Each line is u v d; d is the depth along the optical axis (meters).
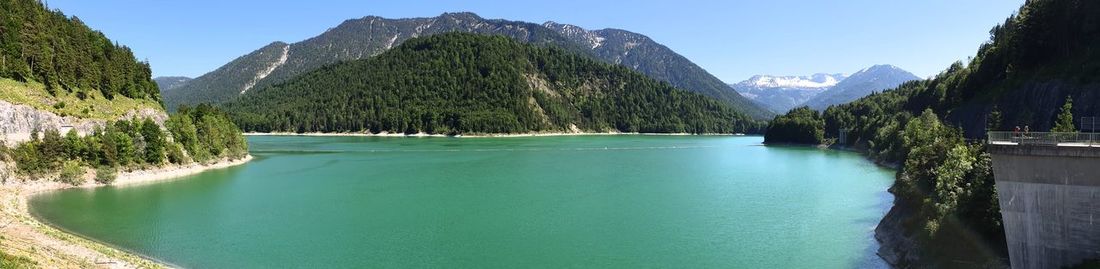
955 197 45.94
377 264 46.59
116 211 67.06
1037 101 97.50
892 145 131.00
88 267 39.81
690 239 54.56
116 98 130.25
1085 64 92.69
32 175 81.19
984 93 121.38
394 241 53.81
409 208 70.19
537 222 62.12
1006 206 35.56
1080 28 102.75
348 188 87.25
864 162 138.12
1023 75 110.00
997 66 127.25
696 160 145.00
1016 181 35.03
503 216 65.31
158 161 102.12
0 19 111.56
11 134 87.19
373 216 65.19
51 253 41.38
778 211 67.75
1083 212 32.97
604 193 82.44
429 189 86.50
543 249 51.31
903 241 48.03
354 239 54.41
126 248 49.81
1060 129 70.88
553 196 79.62
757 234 56.31
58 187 83.00
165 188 86.88
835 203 73.06
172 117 121.75
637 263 47.16
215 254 48.69
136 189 85.50
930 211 47.50
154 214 65.62
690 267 45.94
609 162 137.38
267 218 63.84
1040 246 34.44
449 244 53.00
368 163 130.50
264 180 97.12
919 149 83.62
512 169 117.94
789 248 51.16
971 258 39.81
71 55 121.75
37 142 85.06
